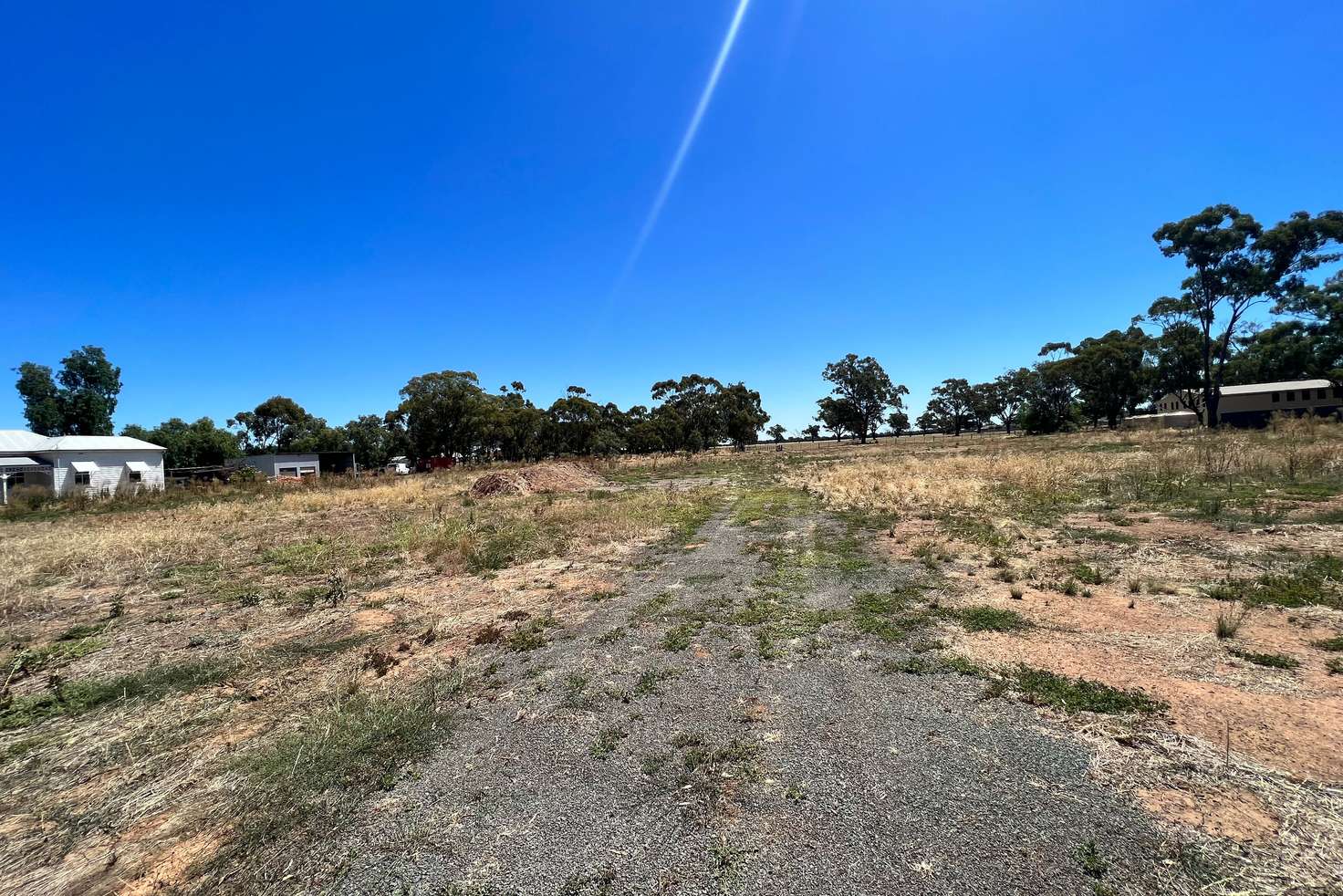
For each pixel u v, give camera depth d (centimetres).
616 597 619
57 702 402
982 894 197
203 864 236
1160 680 352
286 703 390
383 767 299
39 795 292
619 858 226
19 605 662
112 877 231
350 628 551
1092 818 234
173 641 526
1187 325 4469
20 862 243
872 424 7481
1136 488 1098
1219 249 3766
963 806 246
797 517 1110
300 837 248
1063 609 494
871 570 670
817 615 519
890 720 326
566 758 302
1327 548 606
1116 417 5647
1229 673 354
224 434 4725
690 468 3108
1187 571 573
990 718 321
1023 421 6259
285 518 1436
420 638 512
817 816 245
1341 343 3784
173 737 346
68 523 1558
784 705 351
